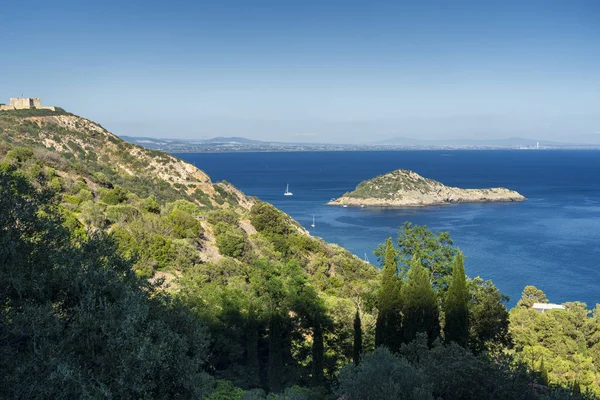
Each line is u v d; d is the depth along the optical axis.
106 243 16.36
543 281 96.94
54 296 13.98
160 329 14.03
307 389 25.17
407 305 26.94
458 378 18.31
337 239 142.00
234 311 29.97
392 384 15.95
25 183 15.02
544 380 24.66
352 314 34.38
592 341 41.91
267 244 60.38
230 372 27.25
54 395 11.44
